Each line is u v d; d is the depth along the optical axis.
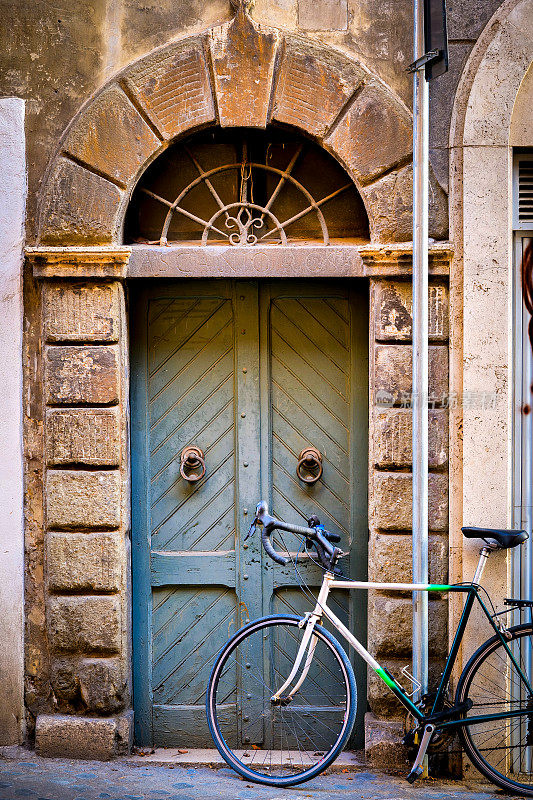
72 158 4.77
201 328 5.05
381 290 4.73
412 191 4.69
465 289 4.65
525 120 4.68
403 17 4.74
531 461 4.85
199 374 5.05
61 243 4.77
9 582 4.79
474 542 4.67
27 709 4.83
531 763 4.67
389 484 4.72
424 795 4.29
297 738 5.00
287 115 4.75
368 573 4.87
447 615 4.71
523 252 4.86
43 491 4.82
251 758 4.84
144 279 4.98
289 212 4.98
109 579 4.77
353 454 4.98
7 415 4.79
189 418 5.05
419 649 4.54
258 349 5.01
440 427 4.71
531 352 4.86
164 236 4.91
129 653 4.92
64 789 4.27
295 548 5.02
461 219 4.67
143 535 5.01
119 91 4.74
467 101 4.66
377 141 4.71
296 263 4.78
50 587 4.79
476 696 4.59
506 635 4.48
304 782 4.44
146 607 5.00
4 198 4.79
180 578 5.01
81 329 4.78
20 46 4.81
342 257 4.76
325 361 5.02
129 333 5.02
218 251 4.79
